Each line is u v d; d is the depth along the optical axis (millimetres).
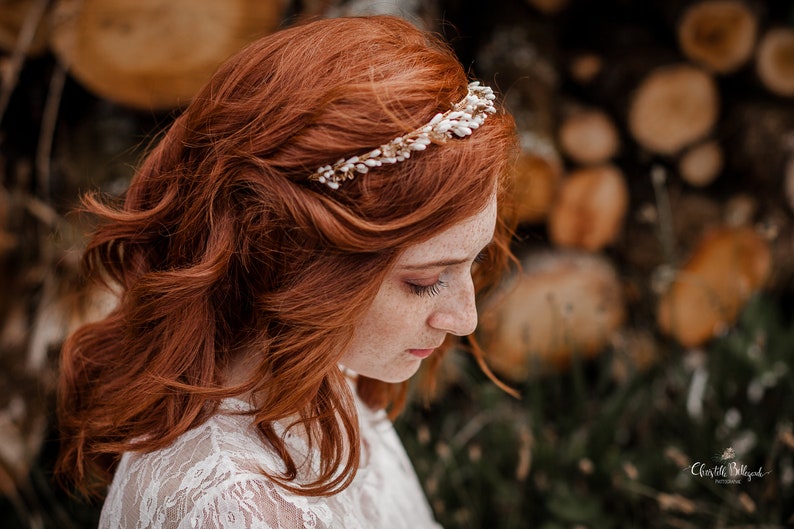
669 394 1831
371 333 765
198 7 1462
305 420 796
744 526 1426
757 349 1745
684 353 2023
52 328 1559
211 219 750
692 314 2027
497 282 1184
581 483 1611
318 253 705
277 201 698
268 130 700
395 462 1130
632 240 2088
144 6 1460
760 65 2025
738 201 2098
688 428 1674
